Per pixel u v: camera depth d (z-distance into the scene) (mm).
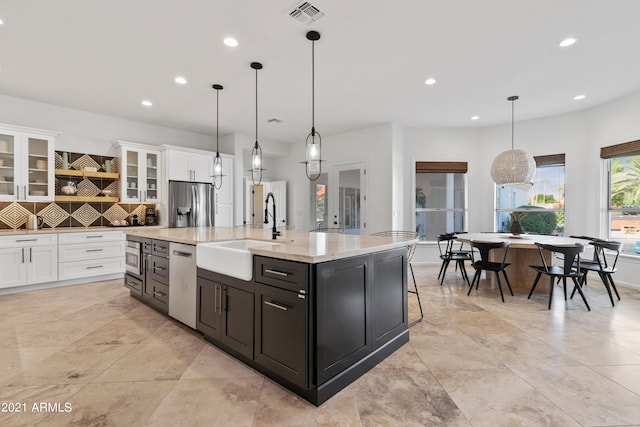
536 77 3648
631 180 4336
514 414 1619
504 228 5809
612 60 3225
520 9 2391
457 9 2385
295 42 2846
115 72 3459
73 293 3893
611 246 3410
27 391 1813
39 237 3977
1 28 2600
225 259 2201
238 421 1570
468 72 3504
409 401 1742
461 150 6023
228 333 2225
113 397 1761
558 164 5195
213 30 2646
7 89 3930
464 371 2061
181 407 1678
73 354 2283
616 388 1845
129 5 2312
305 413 1641
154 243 3174
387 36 2756
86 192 4809
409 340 2555
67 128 4645
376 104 4598
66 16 2443
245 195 7270
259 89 3988
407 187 6000
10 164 4000
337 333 1854
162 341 2520
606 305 3453
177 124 5559
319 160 2793
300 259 1710
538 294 3916
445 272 4852
